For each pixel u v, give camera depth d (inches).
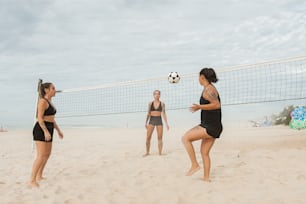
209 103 147.6
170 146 315.0
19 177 177.2
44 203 122.3
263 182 151.5
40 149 155.2
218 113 148.3
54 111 162.1
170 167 196.4
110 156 254.8
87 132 594.9
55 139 451.2
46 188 146.6
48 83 159.8
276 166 189.6
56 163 225.6
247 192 133.6
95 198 129.1
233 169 184.4
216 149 275.0
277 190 135.9
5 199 128.2
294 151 242.2
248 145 294.7
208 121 148.4
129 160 230.2
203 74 150.7
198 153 252.2
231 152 251.1
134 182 157.4
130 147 317.4
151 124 251.6
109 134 529.7
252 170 180.4
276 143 298.0
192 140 157.9
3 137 497.7
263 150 255.1
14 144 379.9
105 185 152.1
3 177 177.9
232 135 413.7
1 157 263.3
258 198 124.4
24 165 219.3
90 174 181.9
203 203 119.9
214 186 145.3
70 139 444.5
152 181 159.0
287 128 474.6
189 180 157.6
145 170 188.9
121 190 142.1
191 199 125.3
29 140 439.5
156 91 254.1
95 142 388.8
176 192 135.7
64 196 131.7
